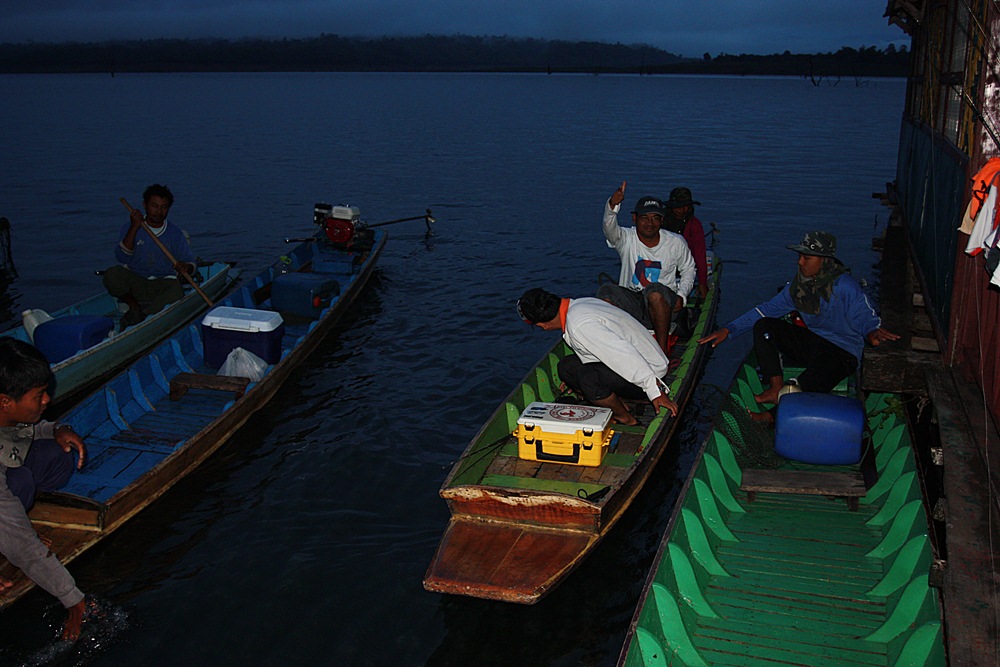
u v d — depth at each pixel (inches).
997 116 221.8
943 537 222.7
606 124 1984.5
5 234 591.2
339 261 486.0
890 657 168.2
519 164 1163.9
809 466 248.5
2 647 198.8
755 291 525.7
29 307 489.7
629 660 145.7
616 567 235.6
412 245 645.3
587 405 267.9
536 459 245.3
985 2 231.9
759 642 175.0
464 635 207.6
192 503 265.1
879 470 241.1
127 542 243.4
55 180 974.4
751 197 882.1
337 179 1002.1
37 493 227.1
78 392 343.3
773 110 2667.3
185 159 1192.2
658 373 234.5
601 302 226.2
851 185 964.6
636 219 295.7
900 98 3892.7
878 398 278.1
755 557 206.1
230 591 222.5
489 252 619.8
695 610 184.4
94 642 201.2
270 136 1585.9
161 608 214.7
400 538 249.1
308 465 291.1
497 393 358.0
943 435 197.2
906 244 461.4
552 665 198.2
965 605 139.7
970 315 232.4
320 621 211.5
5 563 215.2
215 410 308.7
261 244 654.5
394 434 316.5
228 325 334.6
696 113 2479.1
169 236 406.9
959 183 261.6
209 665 195.2
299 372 375.6
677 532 195.3
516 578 195.2
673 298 274.5
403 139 1547.7
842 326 263.3
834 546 209.6
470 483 230.5
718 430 249.0
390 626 210.4
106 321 360.8
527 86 6190.9
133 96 3472.0
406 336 429.4
